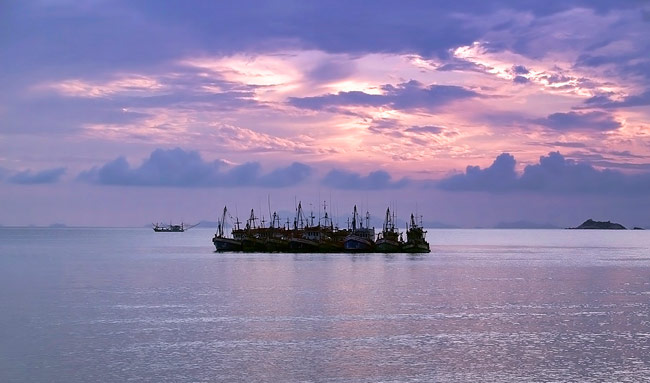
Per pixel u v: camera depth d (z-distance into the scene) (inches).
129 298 4416.8
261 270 6840.6
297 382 2343.8
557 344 2935.5
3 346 2849.4
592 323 3467.0
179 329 3243.1
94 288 5064.0
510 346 2893.7
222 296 4539.9
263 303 4175.7
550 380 2384.4
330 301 4291.3
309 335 3112.7
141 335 3088.1
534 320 3560.5
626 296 4670.3
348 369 2508.6
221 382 2336.4
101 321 3462.1
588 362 2623.0
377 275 6279.5
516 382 2359.7
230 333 3149.6
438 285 5359.3
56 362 2586.1
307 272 6579.7
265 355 2706.7
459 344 2928.2
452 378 2400.3
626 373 2470.5
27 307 3969.0
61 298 4411.9
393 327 3324.3
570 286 5378.9
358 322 3467.0
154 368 2506.2
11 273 6584.6
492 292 4872.0
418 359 2659.9
